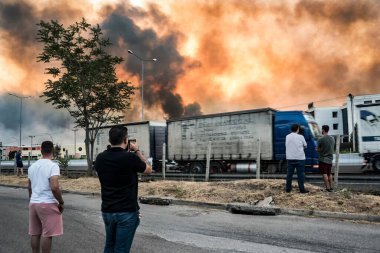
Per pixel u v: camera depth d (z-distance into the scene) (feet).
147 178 59.21
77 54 74.33
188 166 85.61
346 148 143.95
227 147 79.00
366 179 52.60
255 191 39.65
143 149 95.86
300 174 37.27
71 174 79.51
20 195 51.85
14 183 70.59
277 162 73.61
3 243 23.75
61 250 21.88
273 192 38.55
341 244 22.50
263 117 74.43
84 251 21.63
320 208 32.45
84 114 76.69
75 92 73.82
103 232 26.66
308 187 39.29
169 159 88.84
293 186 40.06
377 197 34.35
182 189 44.09
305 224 28.45
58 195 17.08
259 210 32.89
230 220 30.53
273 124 74.43
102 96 76.38
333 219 30.35
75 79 74.84
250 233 25.67
